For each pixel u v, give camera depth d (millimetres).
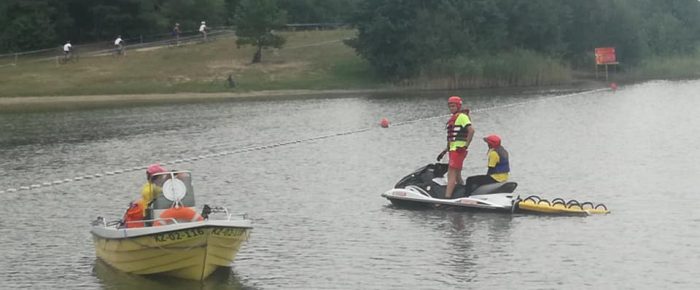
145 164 33000
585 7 102125
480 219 21062
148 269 16172
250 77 83062
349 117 52156
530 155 32500
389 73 86500
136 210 16703
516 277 16062
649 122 44625
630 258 17203
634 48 103938
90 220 22312
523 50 92875
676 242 18391
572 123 45156
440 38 86688
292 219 21625
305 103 65500
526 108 56281
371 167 30516
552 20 96750
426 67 84625
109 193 26547
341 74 86312
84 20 102000
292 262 17453
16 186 28141
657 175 27188
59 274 16906
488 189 21969
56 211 23641
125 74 82438
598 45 103750
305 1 111500
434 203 22156
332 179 27969
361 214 22047
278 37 89000
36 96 74188
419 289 15453
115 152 36938
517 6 95812
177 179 16562
